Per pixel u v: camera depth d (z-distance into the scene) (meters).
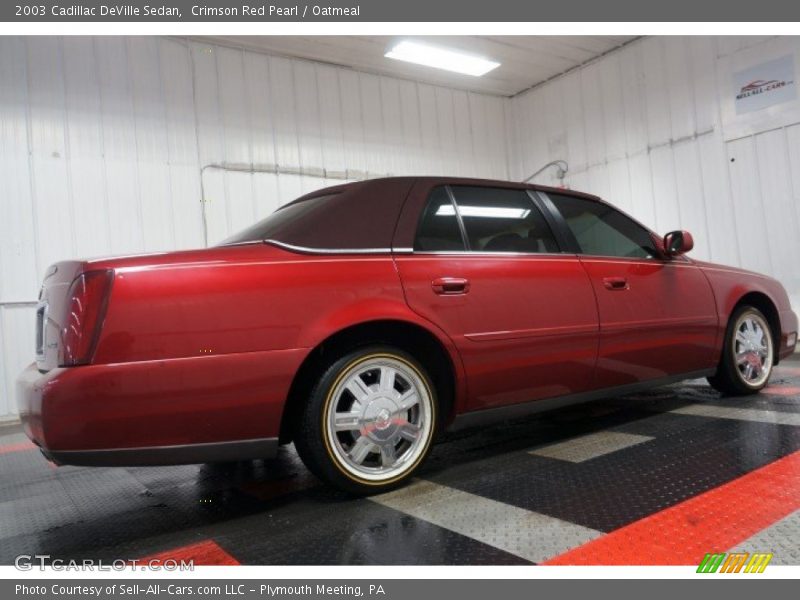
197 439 1.73
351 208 2.13
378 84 7.98
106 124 5.91
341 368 1.94
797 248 6.14
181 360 1.69
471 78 8.53
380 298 2.01
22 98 5.49
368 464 2.10
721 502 1.78
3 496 2.43
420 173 8.35
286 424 2.05
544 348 2.39
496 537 1.64
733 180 6.68
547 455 2.45
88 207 5.77
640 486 1.98
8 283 5.37
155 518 2.01
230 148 6.68
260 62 6.97
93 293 1.65
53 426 1.57
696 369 3.07
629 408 3.31
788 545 1.49
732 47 6.63
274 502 2.08
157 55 6.25
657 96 7.42
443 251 2.24
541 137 9.08
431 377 2.24
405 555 1.56
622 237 2.95
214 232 6.51
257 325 1.79
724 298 3.19
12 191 5.41
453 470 2.32
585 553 1.51
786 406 3.04
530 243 2.54
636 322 2.72
